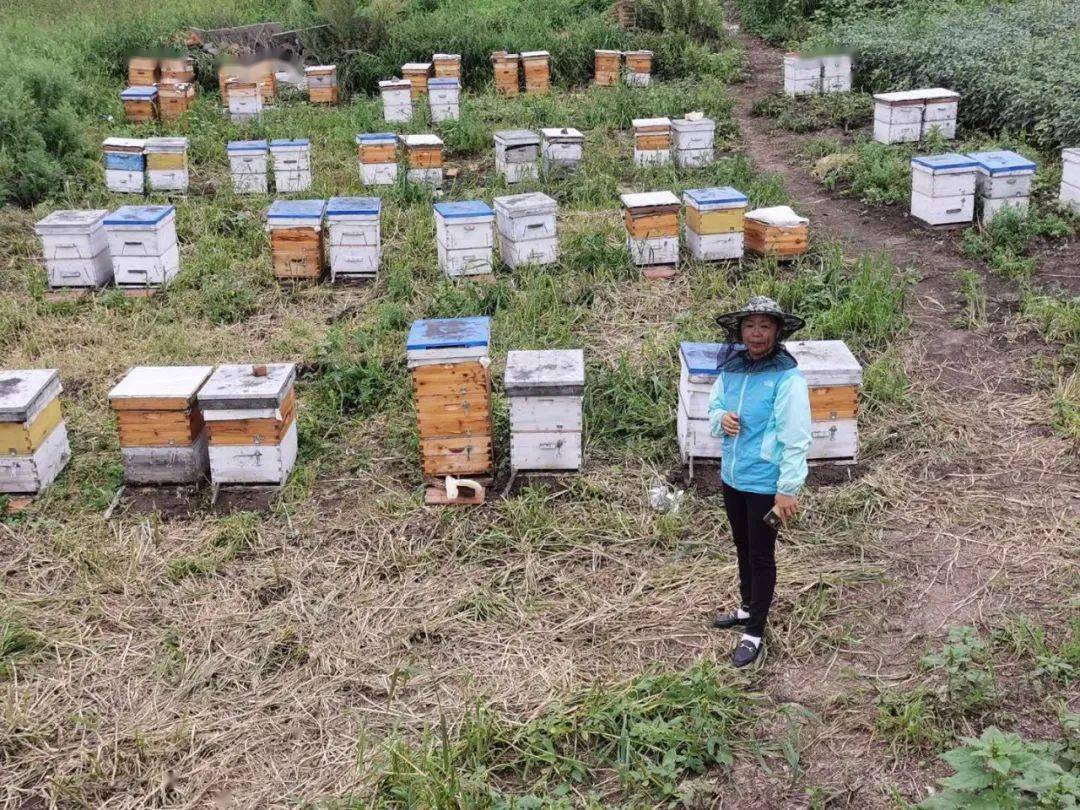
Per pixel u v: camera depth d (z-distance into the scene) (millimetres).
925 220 9141
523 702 4148
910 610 4652
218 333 7758
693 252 8523
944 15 15617
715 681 4164
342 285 8523
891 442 6016
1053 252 8422
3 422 5516
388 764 3779
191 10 17672
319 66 15328
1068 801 3145
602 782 3766
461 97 15312
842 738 3924
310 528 5441
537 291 7695
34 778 3857
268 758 3934
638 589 4852
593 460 5992
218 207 10320
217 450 5641
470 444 5715
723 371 4234
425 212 9930
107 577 4992
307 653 4516
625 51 16266
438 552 5219
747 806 3641
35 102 12148
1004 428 6105
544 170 10836
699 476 5785
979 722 3914
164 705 4223
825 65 13828
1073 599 4570
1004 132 11023
